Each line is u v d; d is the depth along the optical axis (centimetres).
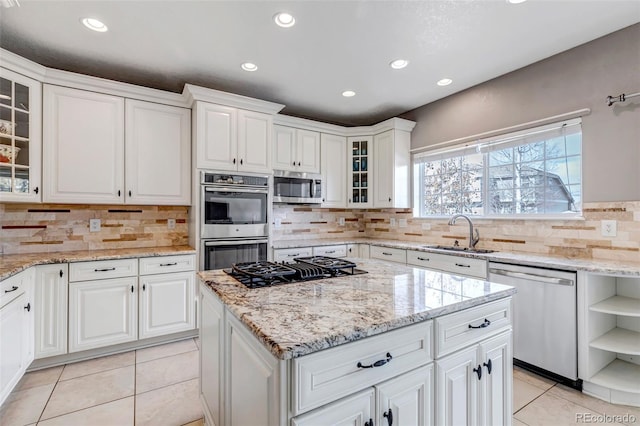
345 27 218
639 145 215
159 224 319
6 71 221
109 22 209
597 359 204
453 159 346
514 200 290
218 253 296
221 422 137
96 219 291
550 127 261
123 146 274
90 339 244
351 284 150
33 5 191
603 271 191
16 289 198
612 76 227
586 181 239
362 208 425
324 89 324
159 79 296
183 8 196
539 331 221
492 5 196
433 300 124
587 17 208
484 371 133
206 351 164
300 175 366
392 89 326
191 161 304
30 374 225
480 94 313
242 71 282
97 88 263
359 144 409
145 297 265
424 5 196
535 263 223
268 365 92
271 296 128
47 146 244
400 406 105
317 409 88
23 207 263
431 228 364
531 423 173
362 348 97
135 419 178
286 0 190
